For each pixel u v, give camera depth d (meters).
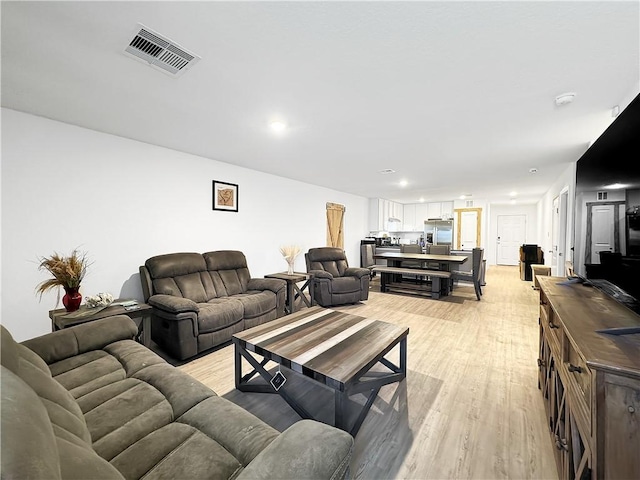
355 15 1.21
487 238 8.59
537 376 2.25
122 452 0.98
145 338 2.49
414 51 1.46
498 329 3.36
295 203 5.33
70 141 2.54
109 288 2.82
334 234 6.45
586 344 0.95
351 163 3.97
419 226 9.51
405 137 2.83
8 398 0.54
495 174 4.68
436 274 4.85
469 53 1.47
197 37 1.36
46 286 2.18
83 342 1.72
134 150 3.00
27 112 2.29
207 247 3.77
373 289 5.87
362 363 1.60
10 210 2.25
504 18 1.22
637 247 1.19
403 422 1.71
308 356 1.69
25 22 1.25
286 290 3.95
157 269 2.88
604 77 1.70
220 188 3.92
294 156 3.62
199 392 1.32
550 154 3.41
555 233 5.17
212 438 1.06
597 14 1.18
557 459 1.38
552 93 1.91
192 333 2.51
